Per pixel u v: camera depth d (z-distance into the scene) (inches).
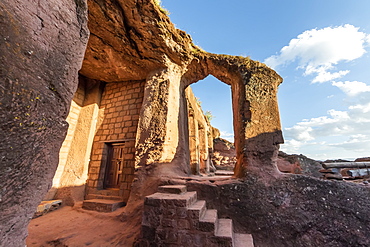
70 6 62.7
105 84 254.7
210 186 136.6
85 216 159.2
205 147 419.8
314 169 342.6
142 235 102.4
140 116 188.1
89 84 250.5
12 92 41.9
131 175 190.4
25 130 45.6
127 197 182.5
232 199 129.5
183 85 235.5
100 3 139.5
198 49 199.5
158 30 164.6
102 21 154.3
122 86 239.0
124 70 213.6
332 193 120.0
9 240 43.5
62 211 174.7
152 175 159.8
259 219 119.9
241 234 113.4
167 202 104.2
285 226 114.7
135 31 166.7
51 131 54.1
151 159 166.7
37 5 50.1
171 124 183.5
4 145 40.9
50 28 53.6
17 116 43.4
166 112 179.8
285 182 129.4
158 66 200.8
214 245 90.9
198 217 97.5
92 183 207.5
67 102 60.2
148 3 145.8
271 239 112.4
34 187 50.3
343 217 111.4
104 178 212.8
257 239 113.6
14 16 43.3
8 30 41.8
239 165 154.3
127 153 200.8
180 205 101.9
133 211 143.9
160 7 162.7
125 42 175.8
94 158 218.5
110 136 219.9
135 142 196.5
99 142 223.8
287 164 365.4
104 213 160.1
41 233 125.5
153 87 193.9
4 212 41.9
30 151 47.6
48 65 52.4
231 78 194.2
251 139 147.6
